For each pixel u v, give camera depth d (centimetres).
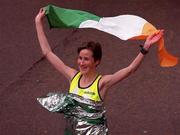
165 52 798
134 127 1166
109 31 864
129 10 1898
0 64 1507
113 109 1247
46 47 862
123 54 1553
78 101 799
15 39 1680
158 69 1441
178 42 1628
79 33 1709
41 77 1425
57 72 1447
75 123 804
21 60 1532
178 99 1286
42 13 869
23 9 1925
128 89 1341
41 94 1330
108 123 1183
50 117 1212
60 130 1159
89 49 803
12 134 1147
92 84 804
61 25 895
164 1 1978
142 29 832
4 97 1313
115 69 1464
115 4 1953
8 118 1212
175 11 1881
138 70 1436
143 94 1316
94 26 877
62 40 1661
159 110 1237
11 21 1823
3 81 1403
